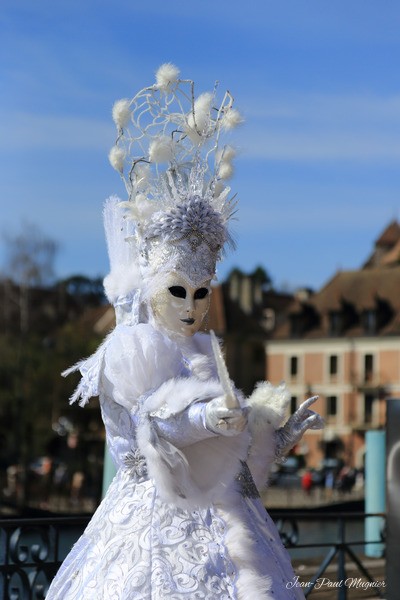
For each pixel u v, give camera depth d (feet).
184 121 15.60
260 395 14.44
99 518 14.11
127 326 14.25
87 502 140.56
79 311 294.25
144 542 13.25
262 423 14.14
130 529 13.47
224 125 15.60
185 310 14.47
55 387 191.01
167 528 13.32
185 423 12.76
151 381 13.51
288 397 14.30
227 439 13.25
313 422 14.35
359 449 247.09
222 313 290.56
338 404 252.21
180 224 14.42
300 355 260.01
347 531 57.26
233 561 13.10
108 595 13.05
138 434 13.10
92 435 195.21
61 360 192.95
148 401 13.12
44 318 237.66
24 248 193.67
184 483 13.08
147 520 13.44
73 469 159.12
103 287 15.46
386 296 252.62
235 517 13.48
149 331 13.80
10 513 74.59
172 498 13.08
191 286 14.46
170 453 12.96
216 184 15.46
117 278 15.20
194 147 15.53
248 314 297.12
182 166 15.49
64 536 31.53
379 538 35.24
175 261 14.42
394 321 248.11
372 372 248.73
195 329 14.74
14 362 191.52
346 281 260.21
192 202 14.66
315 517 29.66
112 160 15.70
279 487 188.55
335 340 253.85
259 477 14.26
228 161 15.56
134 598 12.78
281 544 13.93
